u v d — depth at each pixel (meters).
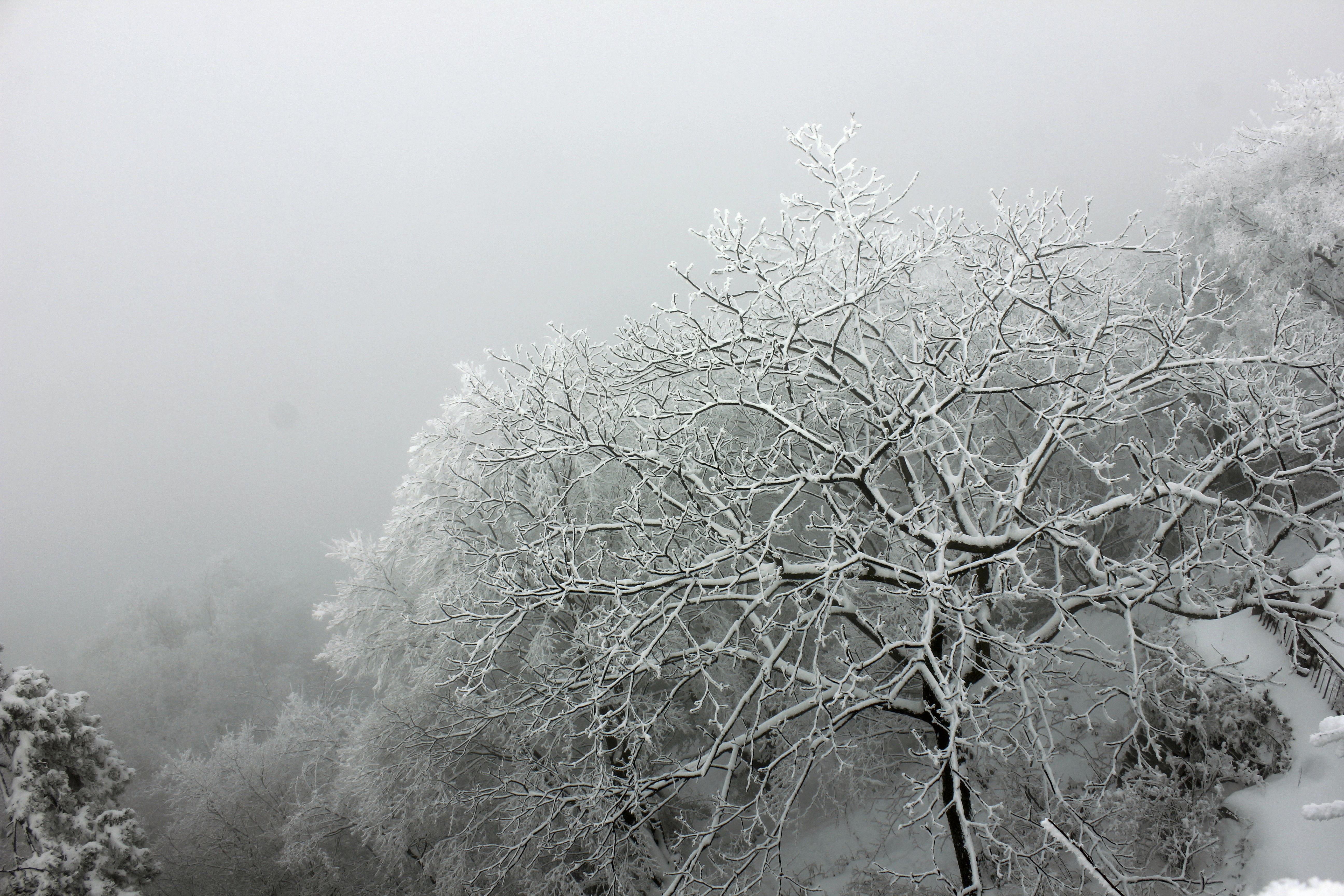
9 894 11.27
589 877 9.77
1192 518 13.51
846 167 9.76
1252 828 8.66
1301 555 12.41
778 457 10.49
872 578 9.78
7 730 11.83
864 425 11.75
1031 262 9.62
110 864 11.60
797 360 9.80
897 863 11.53
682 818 11.74
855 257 10.46
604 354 11.66
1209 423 10.23
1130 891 6.87
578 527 9.99
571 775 12.17
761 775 11.39
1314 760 8.74
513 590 9.09
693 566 9.03
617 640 9.03
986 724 9.50
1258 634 10.95
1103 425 9.76
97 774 12.47
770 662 8.59
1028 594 9.12
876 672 12.31
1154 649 8.51
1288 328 9.25
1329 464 8.27
